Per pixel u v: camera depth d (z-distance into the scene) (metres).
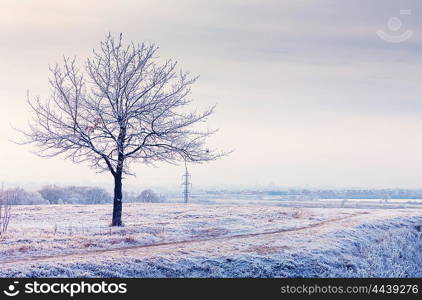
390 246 33.91
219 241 30.11
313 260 26.73
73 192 104.00
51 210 46.44
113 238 28.88
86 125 36.81
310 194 179.12
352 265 27.83
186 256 25.17
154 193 120.38
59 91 36.47
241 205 56.81
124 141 37.22
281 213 45.47
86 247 26.53
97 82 37.75
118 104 37.50
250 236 32.31
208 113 38.88
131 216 43.09
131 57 37.56
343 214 46.31
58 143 36.12
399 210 53.09
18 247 25.05
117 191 36.12
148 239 29.58
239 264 24.83
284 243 29.59
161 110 37.88
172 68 38.53
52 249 25.44
